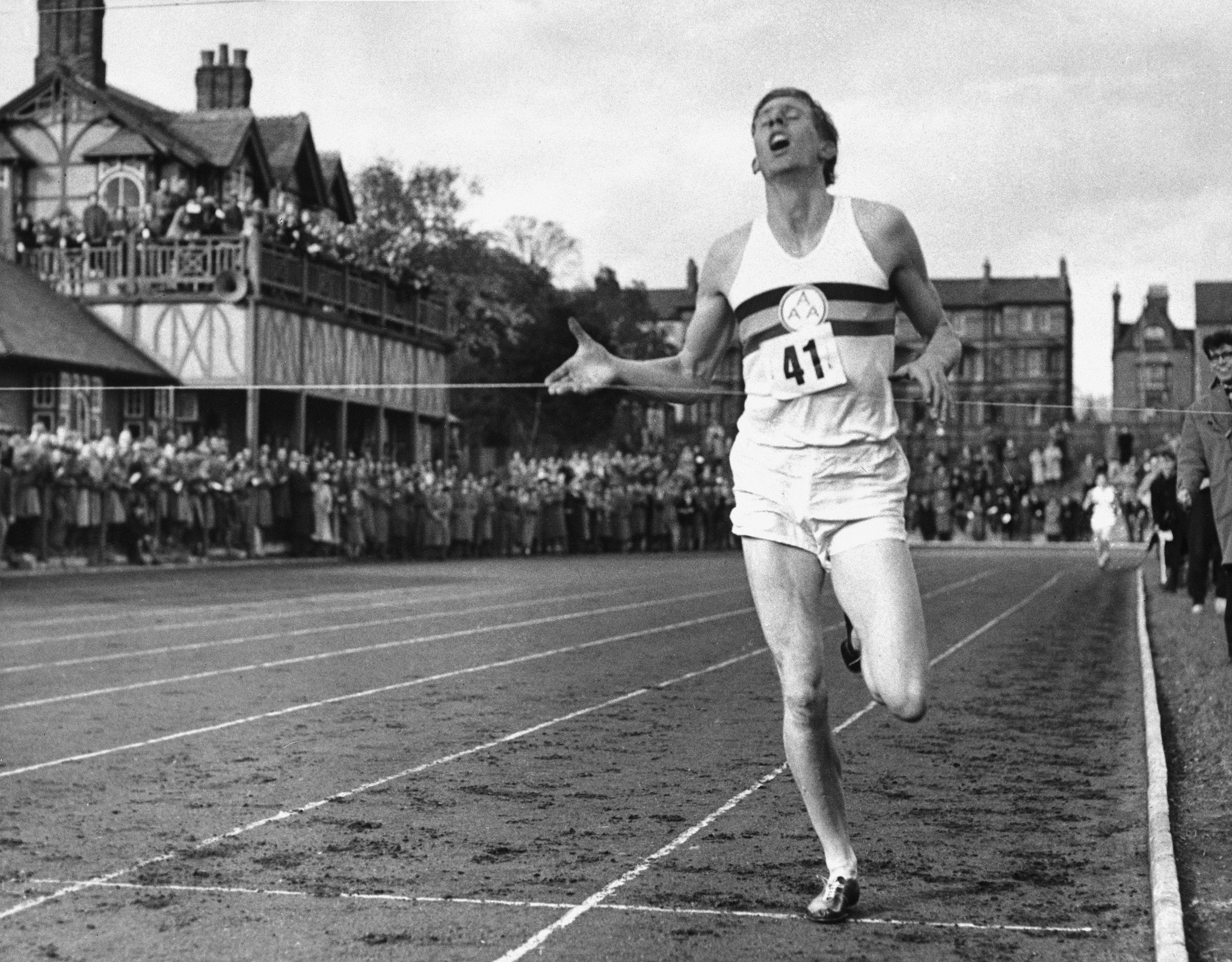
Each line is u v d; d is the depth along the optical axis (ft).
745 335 17.95
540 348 229.86
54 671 41.75
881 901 18.60
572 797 24.95
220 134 147.43
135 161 142.31
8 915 17.92
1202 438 37.78
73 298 128.77
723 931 17.24
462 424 218.18
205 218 128.47
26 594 72.79
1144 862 20.59
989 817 23.52
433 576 97.35
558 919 17.71
